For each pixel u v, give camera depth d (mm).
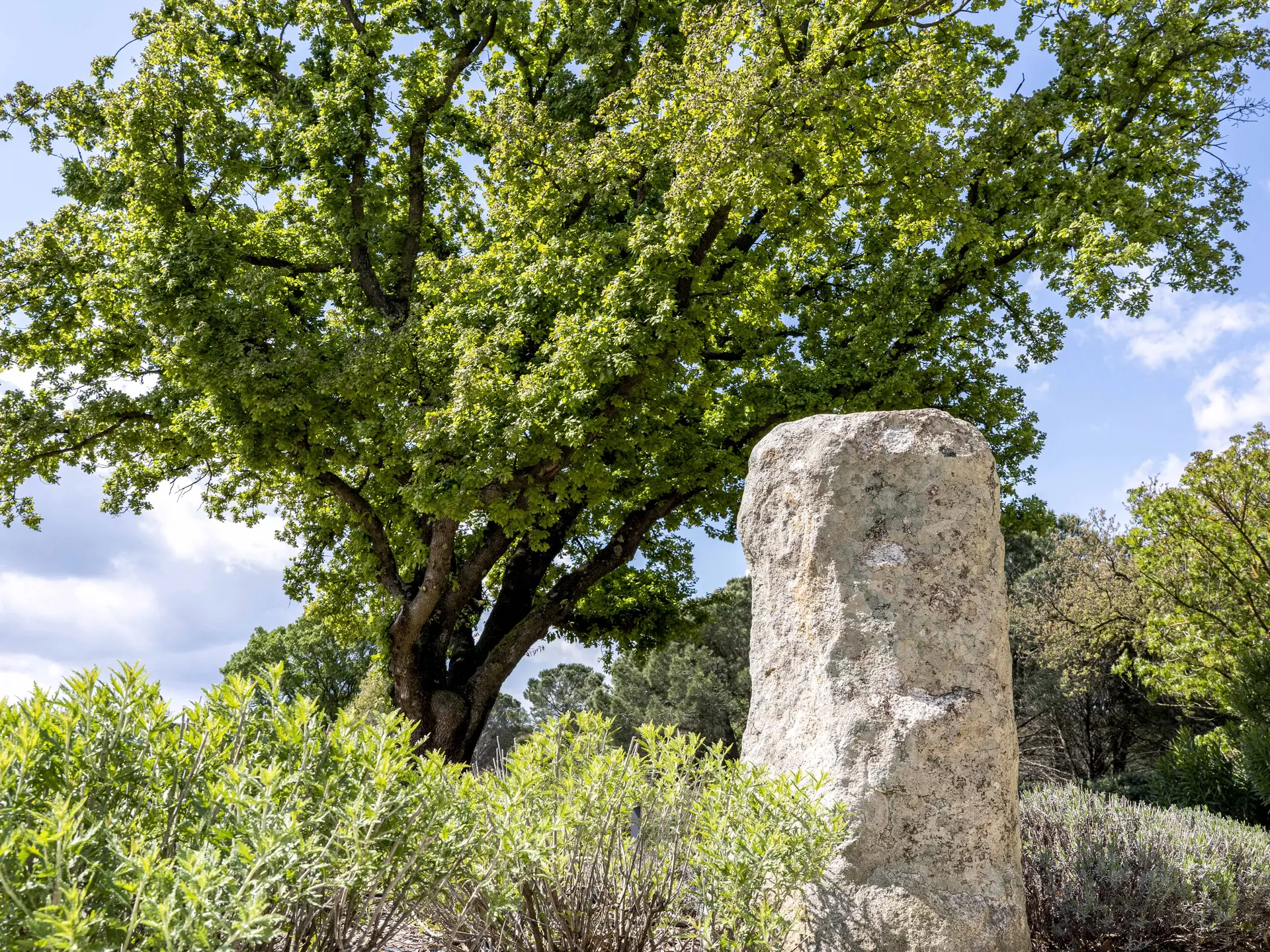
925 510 4402
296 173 14703
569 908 3500
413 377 12492
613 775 3854
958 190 11914
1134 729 25203
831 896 3973
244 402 11836
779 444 4953
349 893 2758
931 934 3771
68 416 13664
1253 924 5613
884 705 4168
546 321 12688
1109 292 11586
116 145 13305
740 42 11898
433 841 2951
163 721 2682
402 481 13203
